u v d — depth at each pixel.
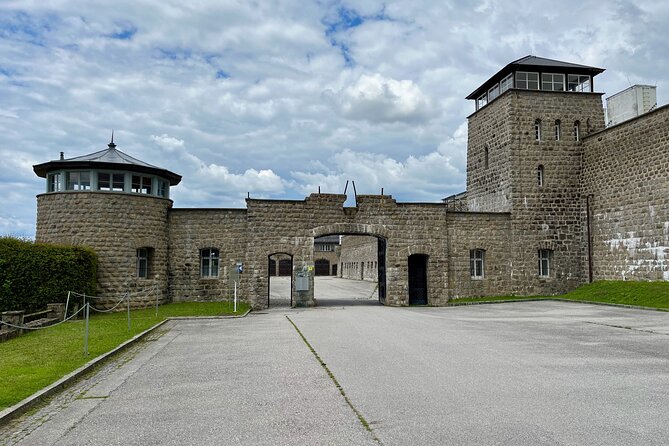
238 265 23.97
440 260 28.39
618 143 27.94
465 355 12.12
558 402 8.06
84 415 7.93
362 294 39.62
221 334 16.56
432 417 7.37
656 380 9.52
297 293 27.14
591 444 6.25
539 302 27.30
